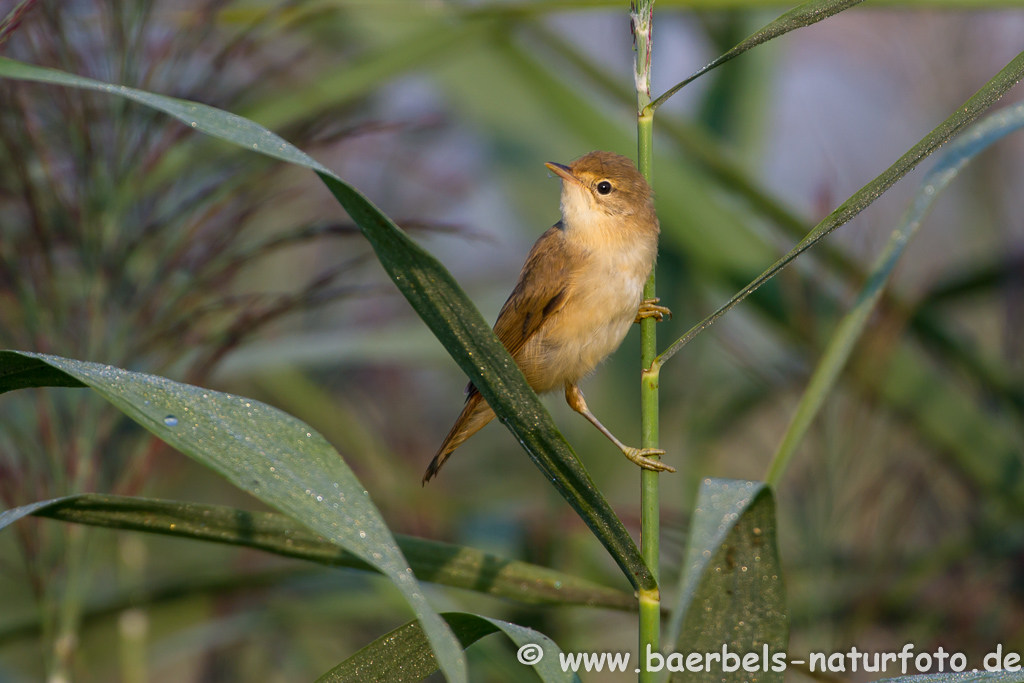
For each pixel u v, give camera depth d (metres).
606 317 6.79
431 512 9.19
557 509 8.68
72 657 6.03
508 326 7.05
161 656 8.39
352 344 9.08
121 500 3.82
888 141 11.97
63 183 6.19
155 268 6.38
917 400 8.02
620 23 10.60
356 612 8.91
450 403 11.74
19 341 6.31
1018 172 11.10
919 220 5.25
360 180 10.31
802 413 4.91
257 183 6.62
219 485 10.79
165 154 6.34
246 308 6.66
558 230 7.04
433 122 8.90
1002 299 8.92
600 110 9.59
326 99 7.76
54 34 5.94
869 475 7.95
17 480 6.04
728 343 9.49
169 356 6.66
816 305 8.19
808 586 7.92
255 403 3.23
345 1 7.39
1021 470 8.04
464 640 3.73
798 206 10.74
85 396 6.14
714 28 10.84
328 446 3.18
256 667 10.03
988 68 11.65
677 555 8.34
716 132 10.93
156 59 6.29
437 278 3.09
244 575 7.48
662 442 10.30
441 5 7.50
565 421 10.27
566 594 4.69
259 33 6.95
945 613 7.88
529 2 7.34
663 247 9.45
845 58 12.33
